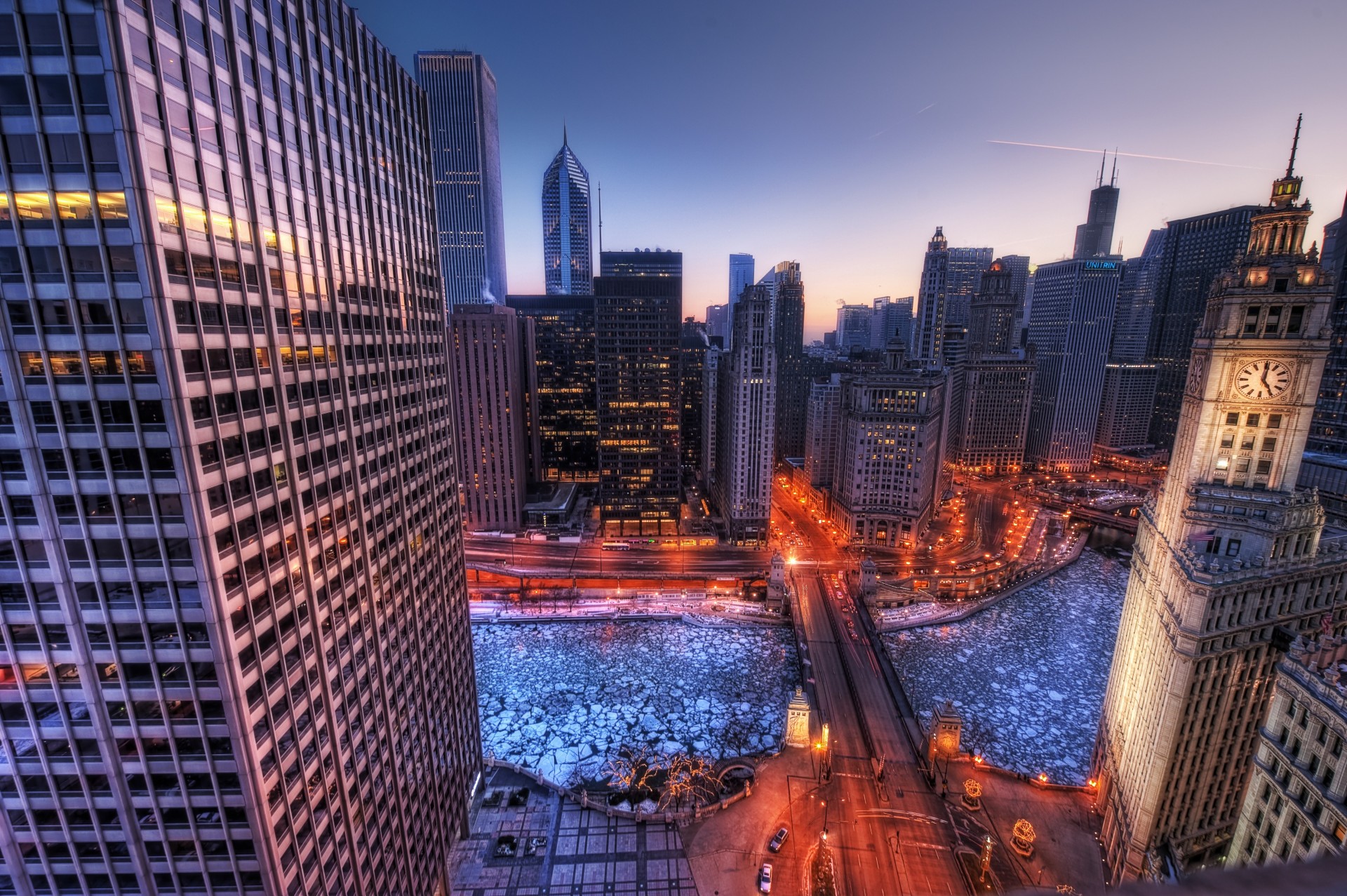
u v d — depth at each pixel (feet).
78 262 136.36
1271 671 286.66
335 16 206.69
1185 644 269.03
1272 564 272.72
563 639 560.20
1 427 143.23
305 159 189.57
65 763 165.37
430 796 283.18
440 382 294.25
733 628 580.71
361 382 223.30
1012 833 342.23
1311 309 264.72
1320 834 197.77
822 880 305.53
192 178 147.33
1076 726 444.96
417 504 269.64
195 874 176.45
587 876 310.65
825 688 479.00
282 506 180.34
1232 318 279.08
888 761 398.21
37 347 139.44
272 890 177.47
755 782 377.71
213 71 152.35
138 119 132.67
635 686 488.44
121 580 153.38
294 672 186.19
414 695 266.98
